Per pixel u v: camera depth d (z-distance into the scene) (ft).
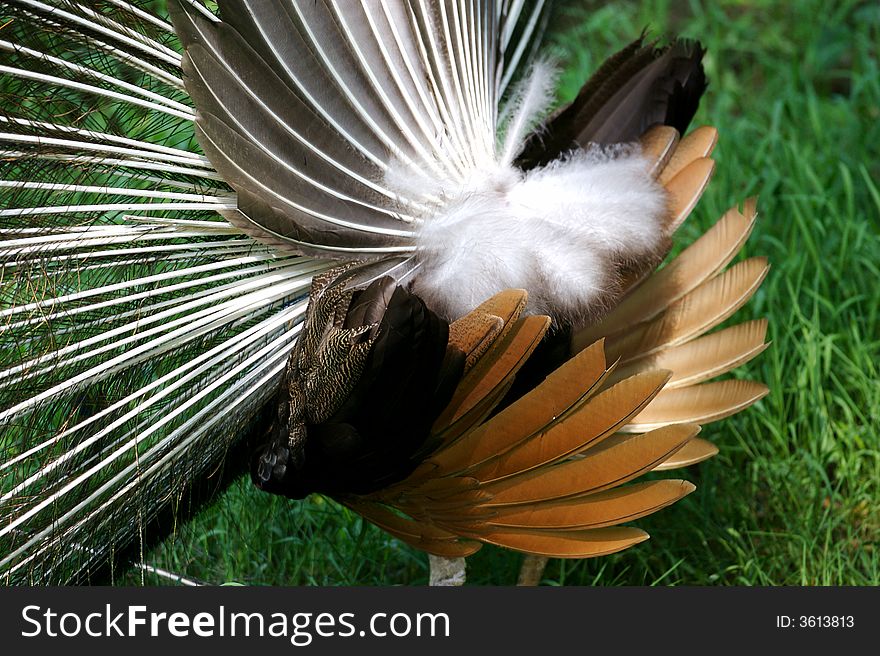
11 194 9.63
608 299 10.20
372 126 9.94
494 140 10.73
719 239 11.34
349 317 9.21
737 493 13.32
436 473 9.75
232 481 11.03
